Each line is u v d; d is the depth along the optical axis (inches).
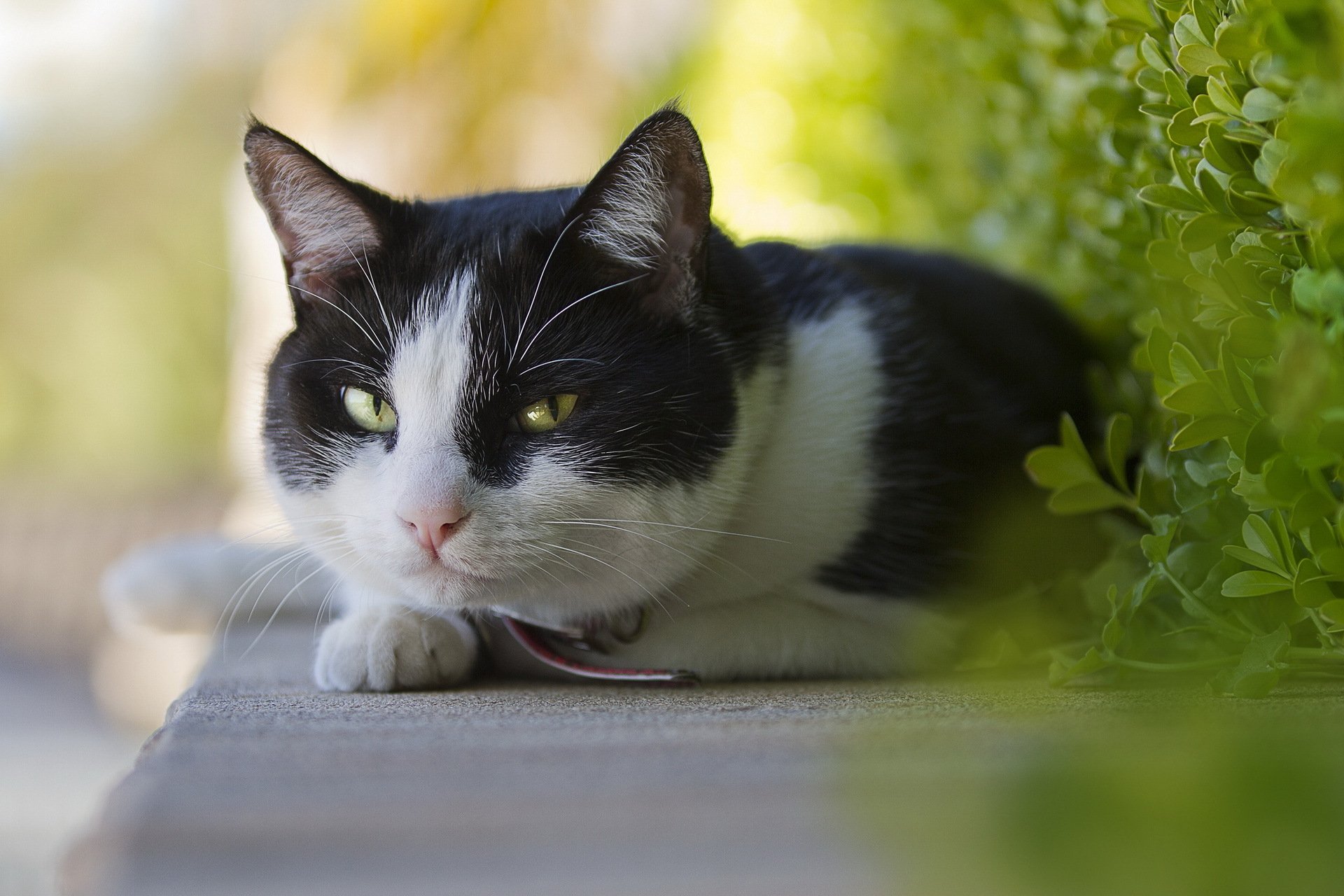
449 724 21.4
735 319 24.7
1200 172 22.0
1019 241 31.8
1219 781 18.5
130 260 117.6
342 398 24.2
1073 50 26.7
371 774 19.6
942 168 34.3
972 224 33.4
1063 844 18.0
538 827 18.4
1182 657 23.5
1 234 118.3
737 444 24.3
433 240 24.4
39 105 119.3
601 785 19.2
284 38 88.7
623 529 23.7
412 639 24.0
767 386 24.8
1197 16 21.7
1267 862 17.6
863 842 18.1
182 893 17.2
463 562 23.4
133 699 59.0
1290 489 21.1
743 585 24.8
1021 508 26.2
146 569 31.9
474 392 23.6
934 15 32.7
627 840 18.2
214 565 31.8
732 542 24.6
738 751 20.1
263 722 21.6
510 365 23.7
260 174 24.7
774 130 40.3
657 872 17.8
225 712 22.3
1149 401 27.0
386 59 53.4
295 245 24.9
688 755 20.0
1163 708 21.3
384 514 23.6
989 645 25.2
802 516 24.8
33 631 79.3
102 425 116.4
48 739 58.5
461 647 24.3
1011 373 27.8
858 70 36.7
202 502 75.5
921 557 25.1
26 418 116.6
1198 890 17.1
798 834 18.3
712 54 46.0
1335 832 18.0
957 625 25.3
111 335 116.6
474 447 23.6
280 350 25.2
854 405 25.3
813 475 24.8
